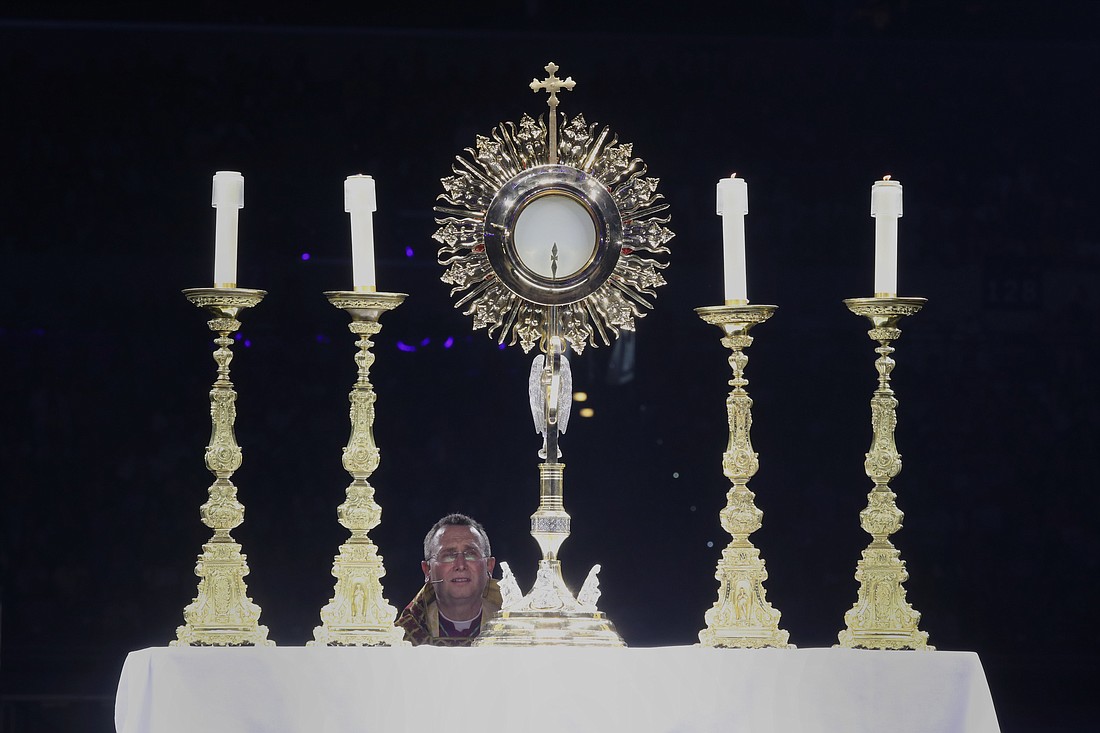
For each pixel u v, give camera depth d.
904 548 29.94
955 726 9.73
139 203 30.33
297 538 29.16
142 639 28.95
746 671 9.76
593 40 30.95
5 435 29.38
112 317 29.94
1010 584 29.73
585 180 11.18
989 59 30.88
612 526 29.20
